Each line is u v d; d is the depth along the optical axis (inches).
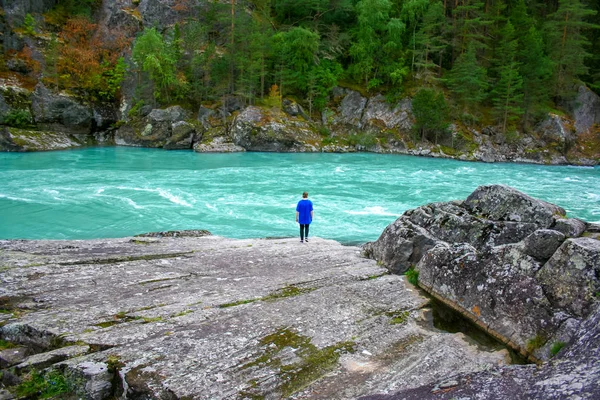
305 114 2170.3
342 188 1048.8
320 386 197.0
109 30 2384.4
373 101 2228.1
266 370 207.0
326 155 1822.1
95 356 210.1
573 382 134.6
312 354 224.1
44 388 197.3
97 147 1888.5
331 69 2325.3
